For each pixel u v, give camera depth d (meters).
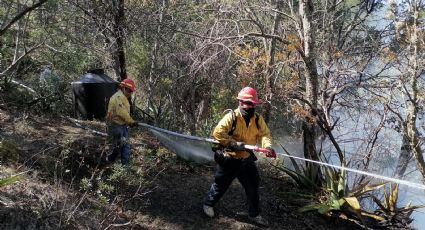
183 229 5.41
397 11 8.19
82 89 9.14
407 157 11.30
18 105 8.47
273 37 8.50
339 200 6.58
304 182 7.29
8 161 5.39
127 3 10.40
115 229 4.86
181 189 6.46
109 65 10.52
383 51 10.85
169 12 11.22
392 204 7.41
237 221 5.82
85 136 7.37
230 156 5.42
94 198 5.36
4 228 4.16
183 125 9.88
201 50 8.30
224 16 10.47
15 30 10.08
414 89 7.77
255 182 5.59
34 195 4.71
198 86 9.66
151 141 8.05
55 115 8.68
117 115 6.19
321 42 10.80
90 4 9.84
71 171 5.80
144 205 5.68
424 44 7.64
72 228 4.51
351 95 11.91
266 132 5.43
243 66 8.97
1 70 9.77
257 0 11.52
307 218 6.41
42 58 10.79
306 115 8.06
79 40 9.95
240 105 5.35
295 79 9.44
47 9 9.10
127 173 5.87
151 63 12.19
